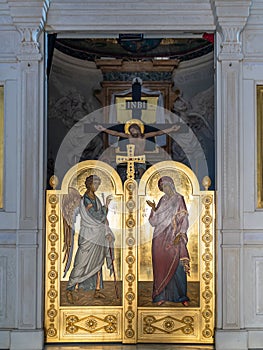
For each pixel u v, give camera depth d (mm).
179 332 7195
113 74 9625
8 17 7199
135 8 7184
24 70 7113
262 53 7227
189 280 7223
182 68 9633
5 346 7031
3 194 7164
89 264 7227
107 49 9594
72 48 9281
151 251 7254
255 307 7105
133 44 9508
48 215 7227
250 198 7160
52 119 9031
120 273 7238
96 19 7188
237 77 7148
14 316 7074
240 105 7160
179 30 7223
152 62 9594
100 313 7195
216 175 7203
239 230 7055
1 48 7207
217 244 7129
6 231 7133
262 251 7129
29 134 7098
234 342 6977
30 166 7086
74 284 7207
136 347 7059
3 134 7203
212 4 7062
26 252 7023
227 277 7035
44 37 7246
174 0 7172
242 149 7168
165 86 9578
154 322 7207
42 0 6930
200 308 7191
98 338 7188
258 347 7051
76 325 7188
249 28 7230
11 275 7094
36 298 7031
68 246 7227
